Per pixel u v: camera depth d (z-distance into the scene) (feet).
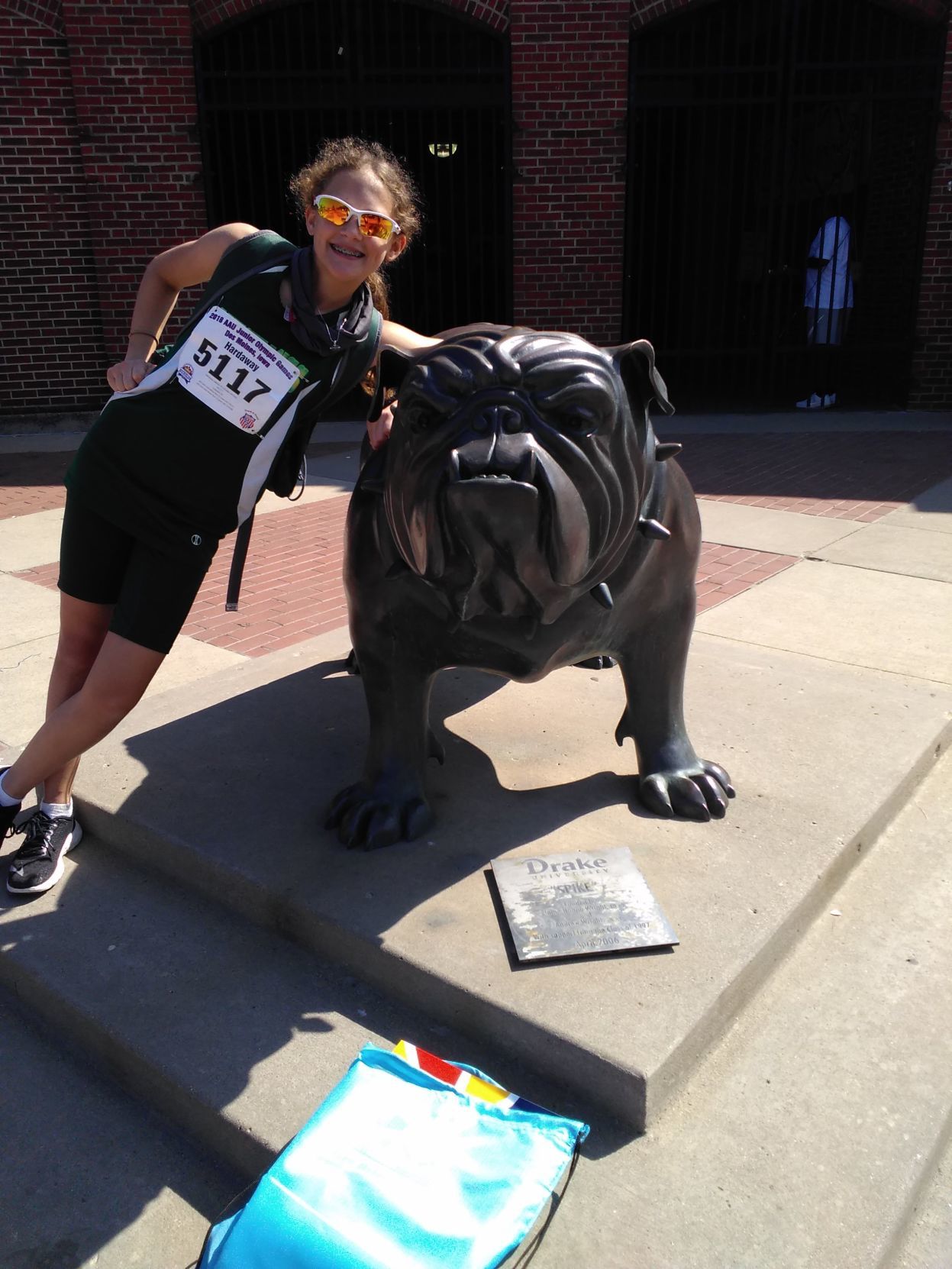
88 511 7.64
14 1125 7.06
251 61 32.91
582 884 7.78
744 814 8.78
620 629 8.16
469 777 9.49
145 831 8.91
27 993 7.97
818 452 26.71
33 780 8.39
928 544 18.28
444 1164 5.85
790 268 32.71
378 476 7.47
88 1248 6.20
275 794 9.34
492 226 37.76
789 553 17.95
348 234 6.68
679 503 7.89
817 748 9.90
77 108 29.32
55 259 30.53
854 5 29.94
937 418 31.30
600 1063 6.27
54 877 8.86
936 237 30.91
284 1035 7.11
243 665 12.42
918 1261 5.88
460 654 7.93
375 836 8.39
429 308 37.50
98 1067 7.52
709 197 38.65
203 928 8.28
